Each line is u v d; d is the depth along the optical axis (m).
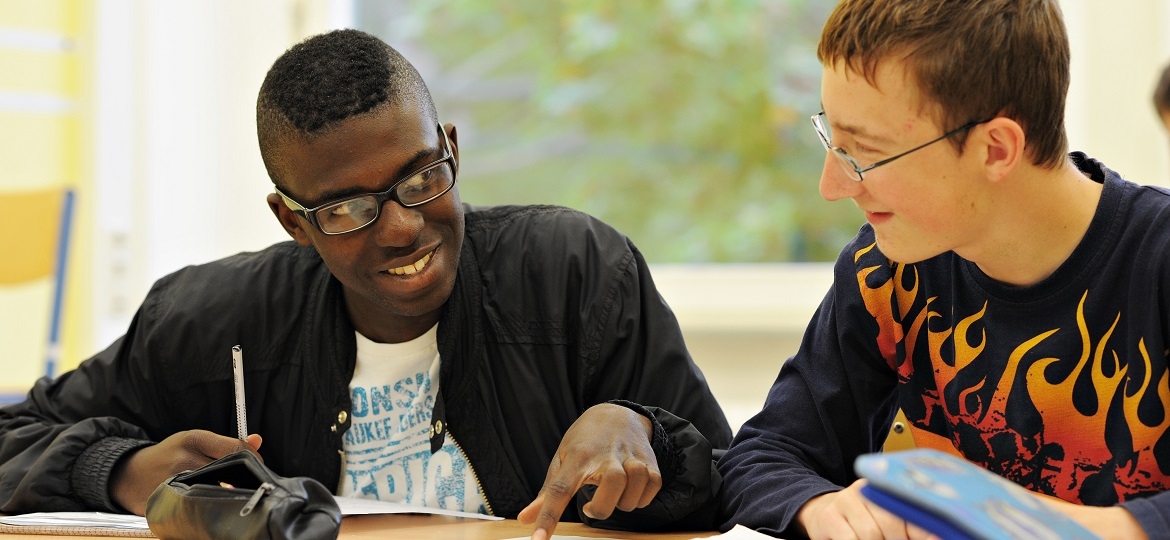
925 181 1.09
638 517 1.26
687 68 3.13
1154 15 2.68
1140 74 2.70
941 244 1.14
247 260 1.62
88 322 3.12
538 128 3.22
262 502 1.05
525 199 3.24
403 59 1.40
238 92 3.30
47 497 1.38
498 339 1.49
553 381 1.49
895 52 1.06
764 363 3.00
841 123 1.10
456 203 1.37
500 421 1.48
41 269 2.68
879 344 1.37
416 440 1.50
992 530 0.78
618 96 3.17
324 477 1.52
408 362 1.50
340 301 1.52
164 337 1.56
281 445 1.55
